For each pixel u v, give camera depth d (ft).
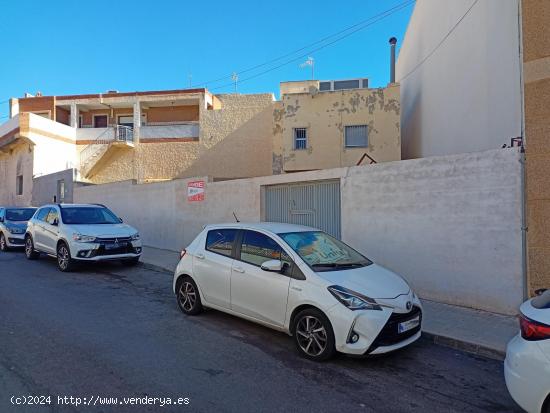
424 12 56.49
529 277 20.74
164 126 93.45
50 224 37.86
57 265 38.09
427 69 55.26
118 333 18.92
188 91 92.12
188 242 45.03
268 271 17.97
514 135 28.02
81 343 17.43
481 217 22.25
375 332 15.08
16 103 98.99
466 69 39.06
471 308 22.58
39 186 85.71
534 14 21.31
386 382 14.42
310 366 15.57
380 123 68.28
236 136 89.92
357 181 28.14
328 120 70.44
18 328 19.22
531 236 20.68
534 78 21.11
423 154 57.93
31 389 13.14
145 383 13.79
